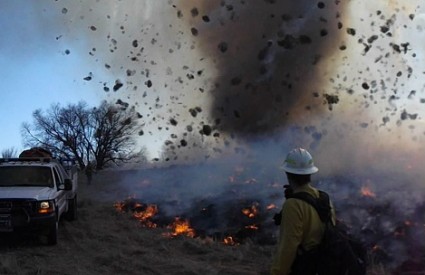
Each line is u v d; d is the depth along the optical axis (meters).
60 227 11.91
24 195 9.73
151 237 10.82
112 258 8.69
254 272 7.70
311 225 3.74
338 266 3.66
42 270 7.87
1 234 9.88
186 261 8.51
